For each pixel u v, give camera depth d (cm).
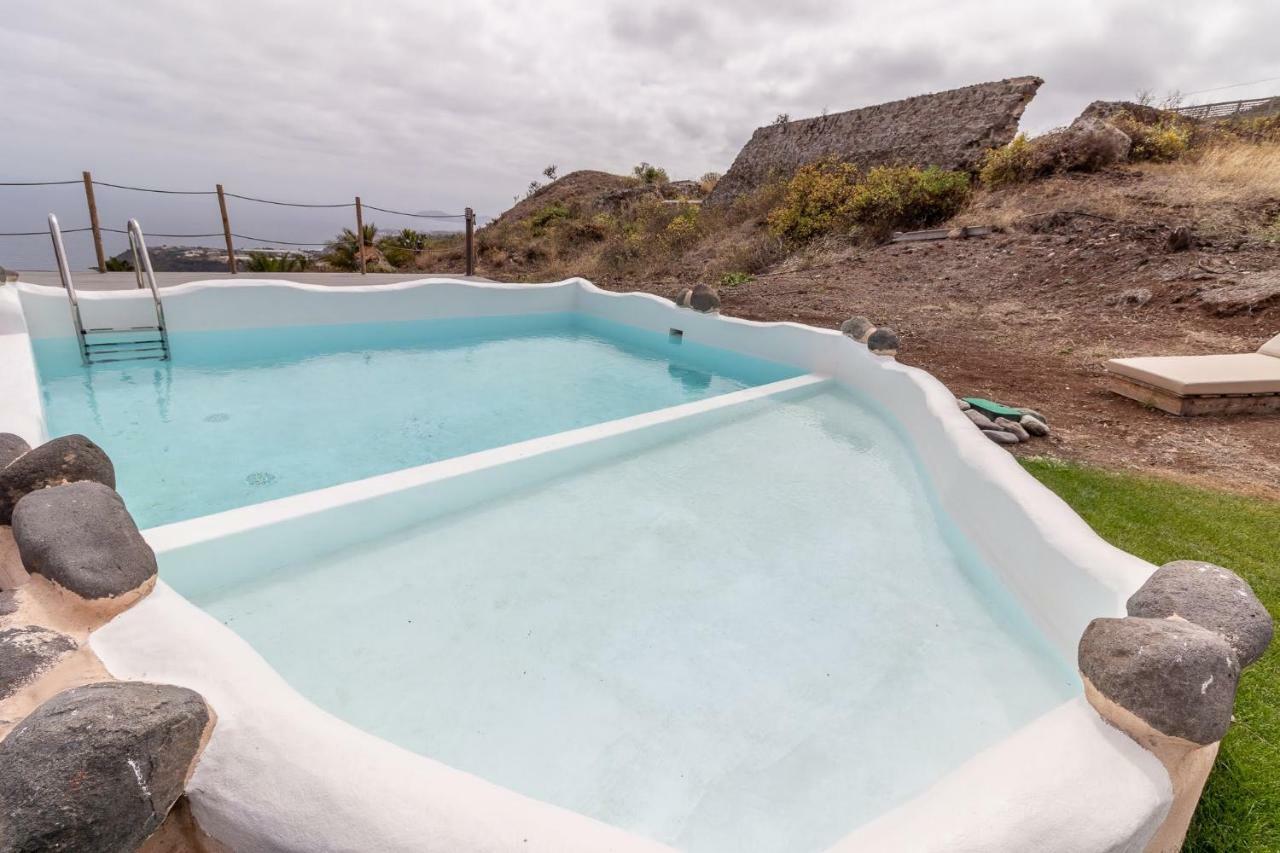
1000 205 1064
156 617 143
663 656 226
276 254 1299
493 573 268
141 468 386
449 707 200
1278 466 384
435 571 268
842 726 198
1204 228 776
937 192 1127
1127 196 925
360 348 687
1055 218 920
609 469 371
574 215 2286
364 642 226
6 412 280
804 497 345
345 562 270
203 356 610
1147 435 432
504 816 105
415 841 100
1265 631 141
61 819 88
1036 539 233
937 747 190
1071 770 120
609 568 276
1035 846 107
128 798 95
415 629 234
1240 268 684
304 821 104
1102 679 133
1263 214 784
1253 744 186
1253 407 468
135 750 97
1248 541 298
